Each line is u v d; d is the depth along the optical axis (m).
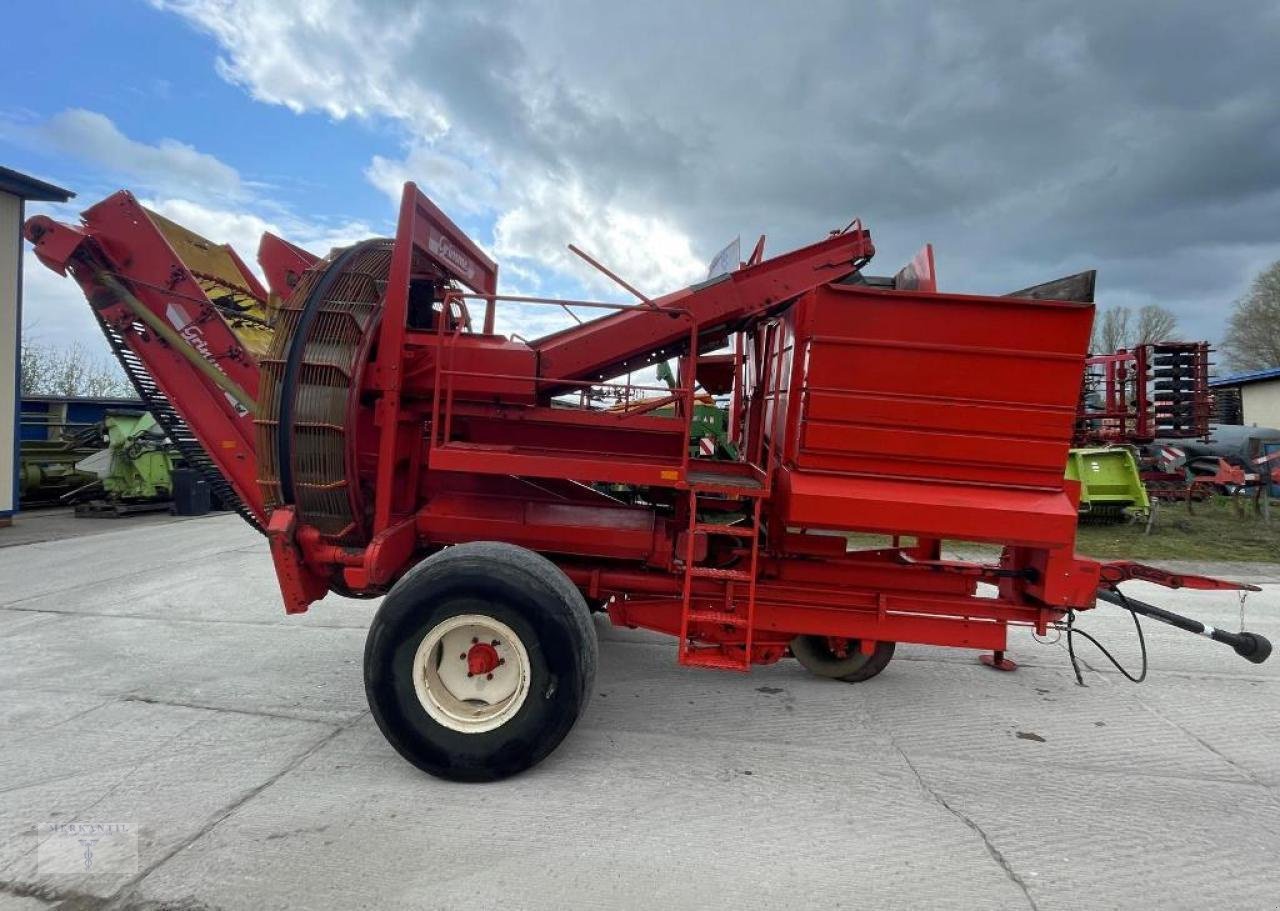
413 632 3.30
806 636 4.75
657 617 4.28
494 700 3.40
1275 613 7.27
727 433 6.52
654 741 3.90
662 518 4.29
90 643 5.39
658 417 4.30
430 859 2.73
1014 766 3.73
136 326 4.55
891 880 2.70
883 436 3.71
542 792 3.28
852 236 4.18
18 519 12.92
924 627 4.21
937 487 3.72
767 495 3.75
